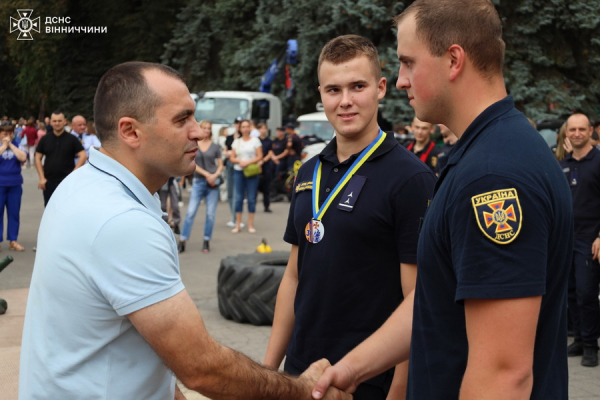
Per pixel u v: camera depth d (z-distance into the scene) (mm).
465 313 1673
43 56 31938
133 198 1951
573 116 5672
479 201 1615
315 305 2729
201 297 7574
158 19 30844
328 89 2762
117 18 31641
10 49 33656
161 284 1812
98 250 1796
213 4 29000
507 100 1775
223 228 12672
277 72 21641
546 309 1732
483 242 1596
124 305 1785
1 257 9438
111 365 1856
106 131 1994
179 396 2385
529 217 1580
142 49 30812
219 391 1930
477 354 1618
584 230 5531
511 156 1640
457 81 1795
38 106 42938
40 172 9930
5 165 9805
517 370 1583
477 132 1749
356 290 2676
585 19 20625
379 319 2674
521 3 20562
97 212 1831
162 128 1965
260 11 25797
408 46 1842
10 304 5816
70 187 1961
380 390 2705
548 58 21484
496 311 1583
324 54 2779
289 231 2979
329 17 23078
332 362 2699
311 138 19219
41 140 9930
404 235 2609
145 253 1803
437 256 1760
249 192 12172
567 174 5691
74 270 1822
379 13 20344
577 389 4898
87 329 1841
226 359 1929
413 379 1882
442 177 1811
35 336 1926
